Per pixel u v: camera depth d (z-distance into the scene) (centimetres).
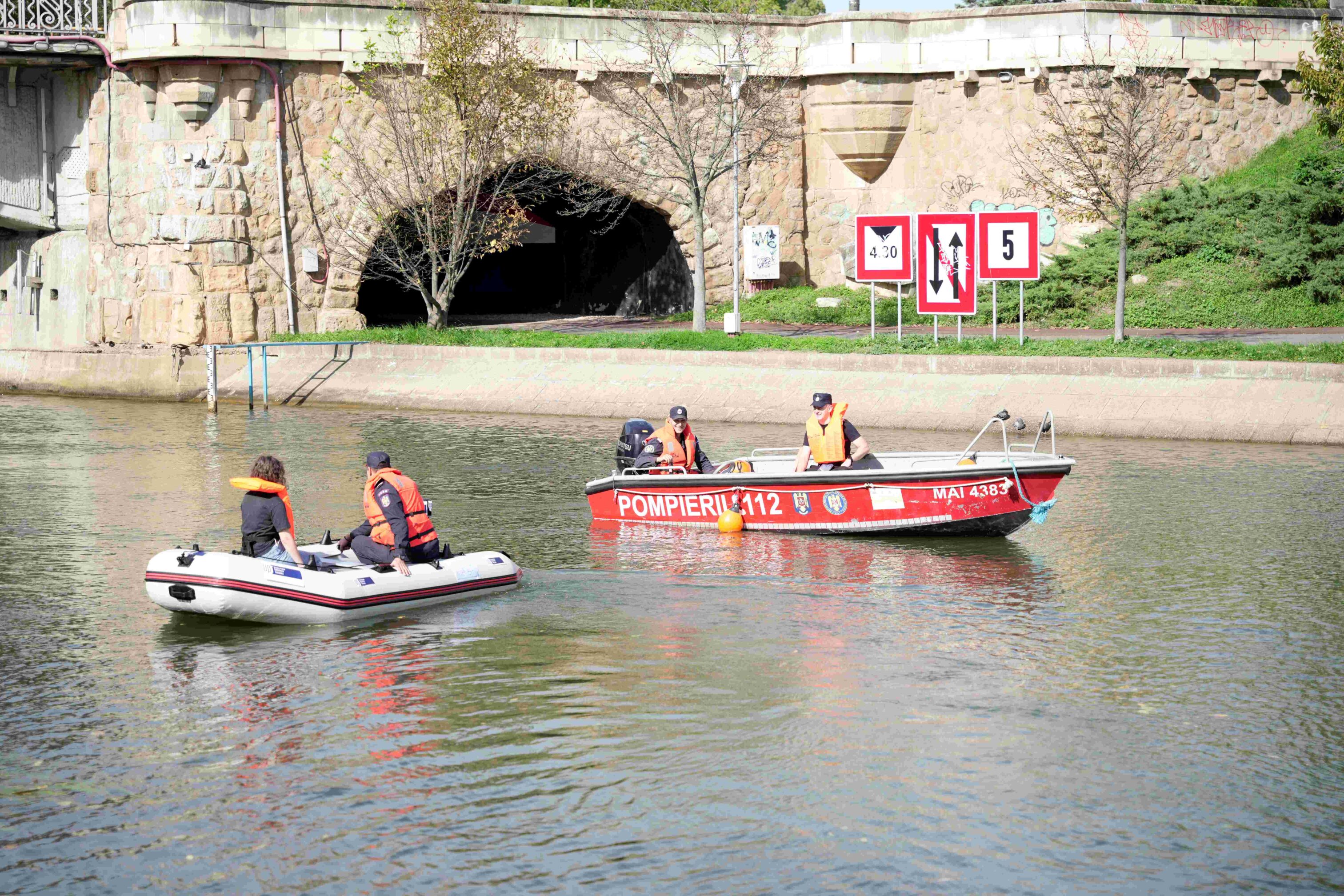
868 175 4069
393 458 2342
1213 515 1795
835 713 1065
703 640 1259
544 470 2200
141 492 2031
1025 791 920
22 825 874
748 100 3862
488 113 3547
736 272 3269
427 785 934
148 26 3531
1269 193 3594
